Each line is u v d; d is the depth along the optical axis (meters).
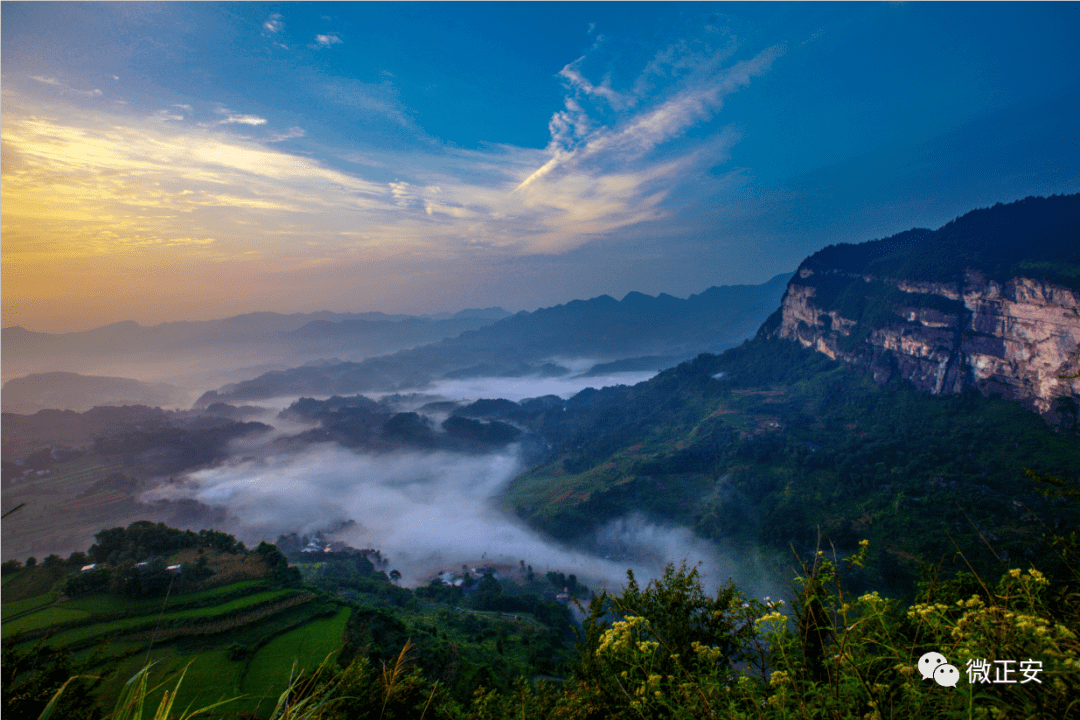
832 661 5.11
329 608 53.78
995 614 4.82
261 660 42.47
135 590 54.62
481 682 38.19
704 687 5.55
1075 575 4.74
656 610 7.06
